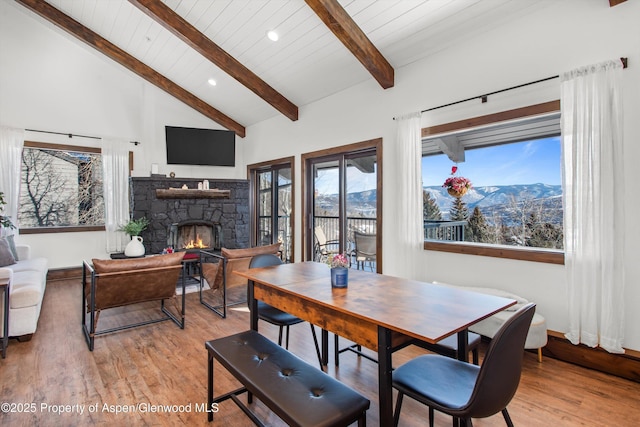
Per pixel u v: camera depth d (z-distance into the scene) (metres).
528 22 2.98
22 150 5.20
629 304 2.49
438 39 3.48
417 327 1.39
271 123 6.18
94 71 5.85
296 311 2.00
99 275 2.88
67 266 5.70
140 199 5.84
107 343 3.06
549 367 2.64
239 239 6.62
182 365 2.66
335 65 4.28
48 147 5.47
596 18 2.63
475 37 3.33
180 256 3.38
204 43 4.39
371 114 4.36
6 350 2.80
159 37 4.75
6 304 2.79
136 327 3.46
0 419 1.98
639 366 2.40
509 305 1.73
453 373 1.63
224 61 4.61
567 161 2.67
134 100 6.26
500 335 1.23
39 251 5.48
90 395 2.23
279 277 2.37
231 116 6.64
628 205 2.50
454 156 3.98
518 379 1.38
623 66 2.48
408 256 3.79
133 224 5.23
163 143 6.48
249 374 1.64
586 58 2.67
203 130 6.54
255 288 2.38
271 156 6.21
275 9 3.66
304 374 1.65
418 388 1.49
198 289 5.09
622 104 2.49
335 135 4.88
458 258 3.49
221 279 3.95
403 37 3.53
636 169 2.46
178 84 5.96
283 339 3.15
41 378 2.44
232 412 2.07
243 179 6.71
